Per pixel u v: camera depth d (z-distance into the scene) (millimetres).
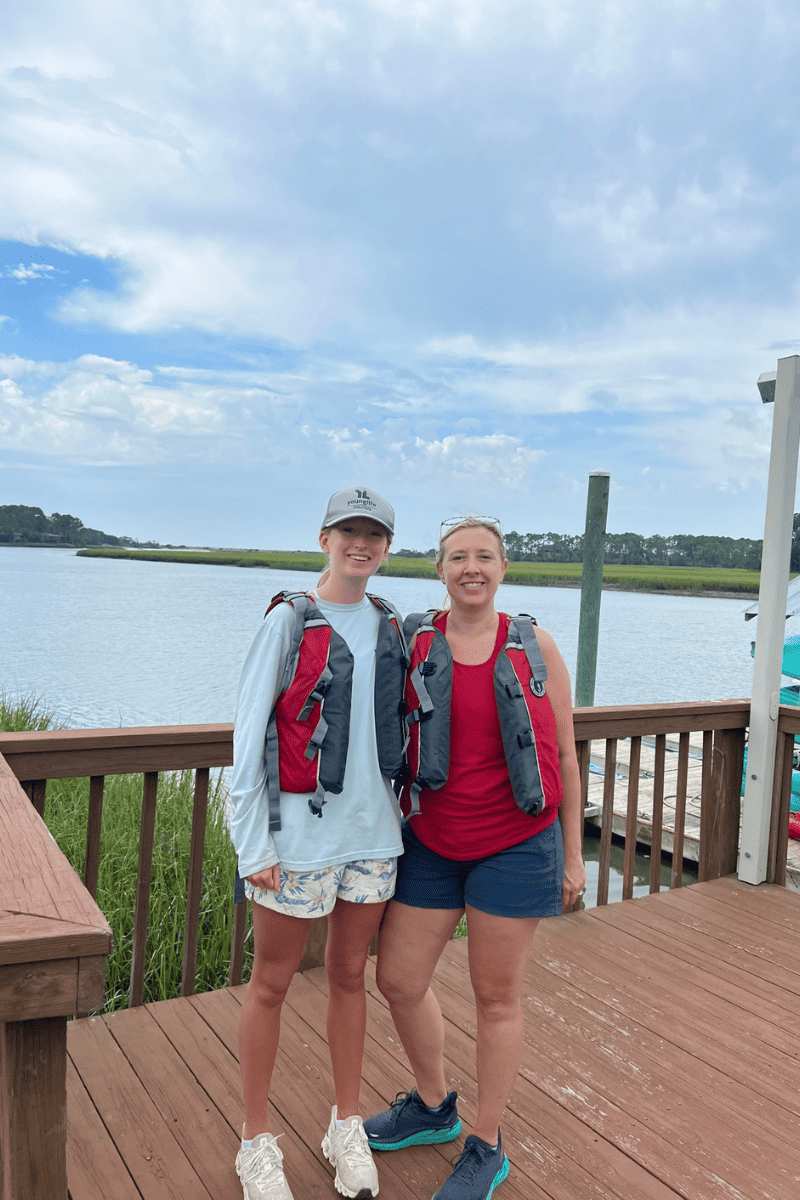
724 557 71750
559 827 1803
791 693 6555
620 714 3748
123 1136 2004
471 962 1784
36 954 960
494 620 1818
